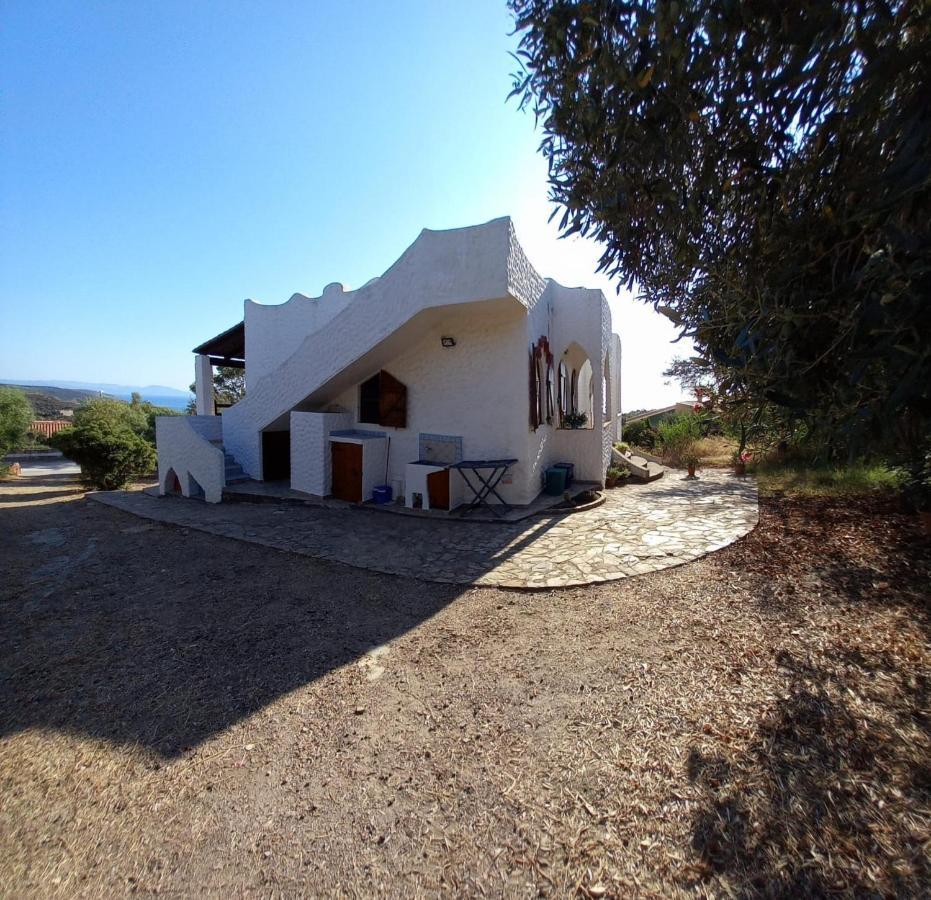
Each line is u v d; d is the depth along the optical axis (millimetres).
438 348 9219
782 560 5590
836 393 1604
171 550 6629
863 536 6234
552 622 4301
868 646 3541
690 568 5512
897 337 1349
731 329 2037
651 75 1736
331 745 2750
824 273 1738
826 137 1705
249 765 2600
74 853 2076
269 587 5238
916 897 1755
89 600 4922
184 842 2127
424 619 4426
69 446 13742
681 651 3654
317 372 9570
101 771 2562
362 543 6801
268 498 9750
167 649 3891
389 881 1931
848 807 2164
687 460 14164
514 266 7480
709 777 2389
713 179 1952
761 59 1649
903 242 1321
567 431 11492
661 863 1959
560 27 1907
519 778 2455
